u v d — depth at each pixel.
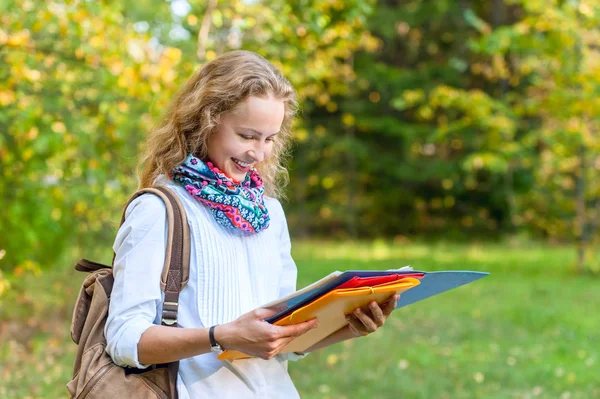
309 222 22.08
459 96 13.71
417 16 19.06
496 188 18.81
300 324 1.80
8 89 5.96
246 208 2.00
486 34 13.16
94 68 6.34
